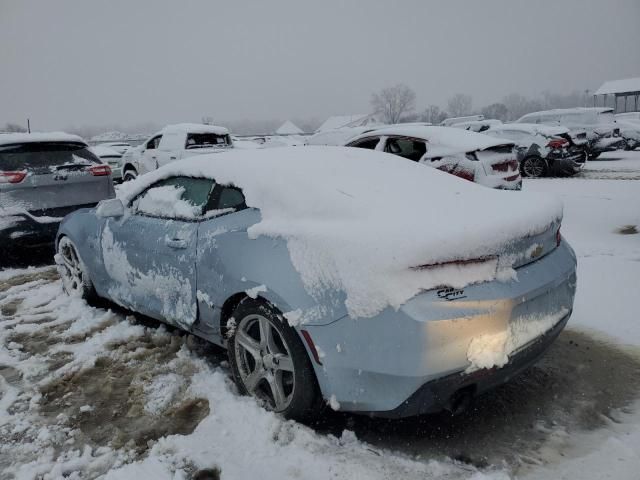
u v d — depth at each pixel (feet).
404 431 9.17
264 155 11.43
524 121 67.82
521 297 8.18
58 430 9.55
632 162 56.70
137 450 8.93
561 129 46.78
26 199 20.68
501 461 8.32
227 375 11.10
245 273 9.39
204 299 10.51
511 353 8.13
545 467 8.15
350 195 9.32
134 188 13.37
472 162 24.45
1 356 12.58
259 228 9.53
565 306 9.52
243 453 8.64
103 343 13.03
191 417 9.81
